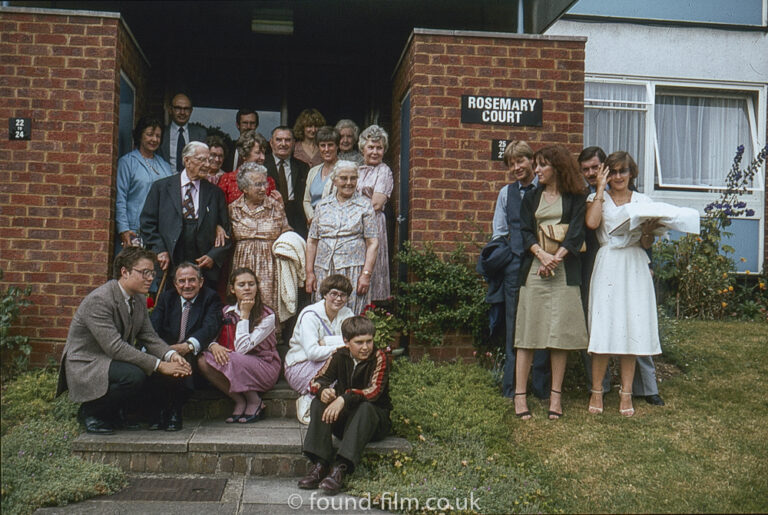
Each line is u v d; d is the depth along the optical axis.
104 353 4.71
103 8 7.38
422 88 6.21
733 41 8.89
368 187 5.95
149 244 5.48
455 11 7.41
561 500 4.07
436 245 6.17
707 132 8.99
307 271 5.59
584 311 5.37
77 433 4.66
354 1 7.14
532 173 5.48
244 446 4.48
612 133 8.70
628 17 8.73
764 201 8.80
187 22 7.75
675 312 7.73
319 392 4.33
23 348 5.48
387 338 5.54
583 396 5.47
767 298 8.23
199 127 7.05
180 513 3.82
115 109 5.91
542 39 6.32
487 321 5.93
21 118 5.79
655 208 4.91
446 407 5.02
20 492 3.92
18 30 5.80
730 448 4.59
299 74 8.37
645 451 4.56
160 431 4.77
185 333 5.07
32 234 5.77
